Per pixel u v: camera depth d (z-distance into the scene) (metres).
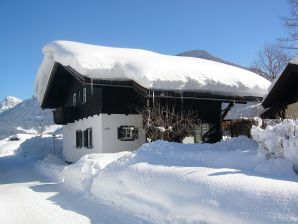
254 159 7.52
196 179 6.68
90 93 18.80
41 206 9.12
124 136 17.44
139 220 7.04
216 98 17.52
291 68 10.92
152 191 7.47
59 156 25.97
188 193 6.50
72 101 22.09
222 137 19.02
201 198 6.11
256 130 7.72
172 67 16.95
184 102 18.11
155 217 6.82
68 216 7.91
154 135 16.23
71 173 12.93
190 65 18.20
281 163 6.69
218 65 20.56
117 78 16.34
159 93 15.75
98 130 17.34
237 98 18.05
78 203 9.25
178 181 7.02
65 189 11.69
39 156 27.52
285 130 7.11
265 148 7.36
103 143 16.95
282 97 12.20
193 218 5.95
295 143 6.58
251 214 5.09
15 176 16.52
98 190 9.71
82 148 19.95
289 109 12.43
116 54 18.06
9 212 8.62
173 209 6.56
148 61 17.08
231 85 17.83
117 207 8.18
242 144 10.56
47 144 33.44
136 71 15.88
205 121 18.66
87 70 15.80
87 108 19.19
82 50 17.44
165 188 7.18
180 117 17.47
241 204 5.38
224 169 6.97
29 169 19.75
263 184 5.56
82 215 7.95
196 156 8.79
